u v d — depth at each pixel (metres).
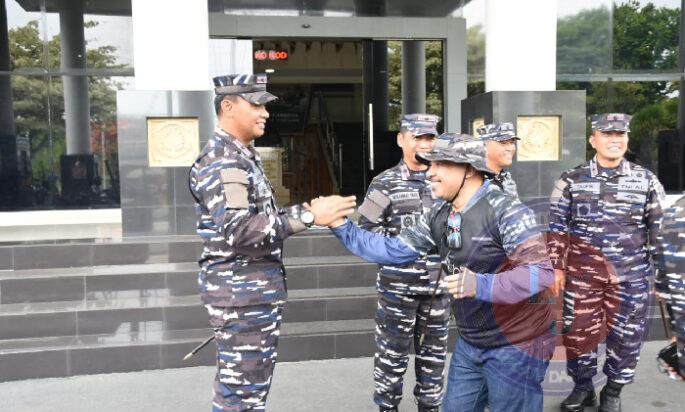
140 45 5.85
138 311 4.62
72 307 4.63
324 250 5.61
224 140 2.63
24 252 5.17
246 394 2.66
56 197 7.82
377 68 8.41
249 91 2.62
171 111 5.87
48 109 7.75
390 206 3.30
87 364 4.23
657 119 8.27
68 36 7.71
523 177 6.06
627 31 8.16
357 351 4.57
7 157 7.69
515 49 6.12
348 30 8.20
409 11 8.31
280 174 10.51
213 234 2.64
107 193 7.92
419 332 3.35
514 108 6.04
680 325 2.05
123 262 5.35
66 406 3.72
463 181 2.32
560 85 8.18
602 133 3.42
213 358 4.39
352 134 10.52
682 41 8.19
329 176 10.70
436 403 3.38
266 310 2.66
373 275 5.23
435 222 2.46
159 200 5.93
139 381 4.12
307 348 4.50
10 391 3.95
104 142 7.88
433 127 3.25
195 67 5.93
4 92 7.64
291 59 9.63
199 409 3.68
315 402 3.80
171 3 5.82
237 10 8.06
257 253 2.61
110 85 7.85
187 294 4.99
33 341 4.38
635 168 3.45
